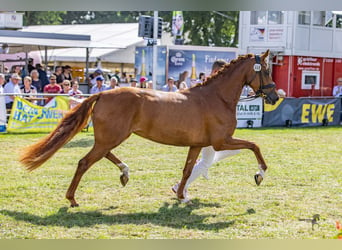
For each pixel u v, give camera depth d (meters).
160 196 7.82
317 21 24.25
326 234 6.06
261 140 14.70
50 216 6.59
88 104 6.92
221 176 9.39
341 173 9.85
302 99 19.25
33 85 17.31
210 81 7.42
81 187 8.28
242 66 7.54
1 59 24.58
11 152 11.55
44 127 15.42
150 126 6.93
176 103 7.02
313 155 12.09
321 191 8.32
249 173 9.70
